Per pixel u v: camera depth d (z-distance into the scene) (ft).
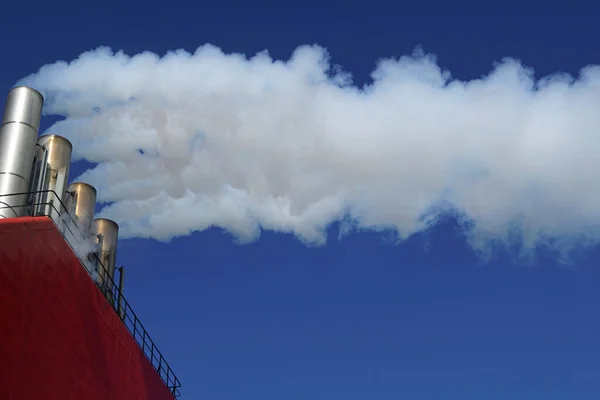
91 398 98.48
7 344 79.20
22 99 111.75
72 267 97.25
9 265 81.76
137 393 117.39
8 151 107.14
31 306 85.10
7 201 102.99
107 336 106.83
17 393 79.82
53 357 88.74
